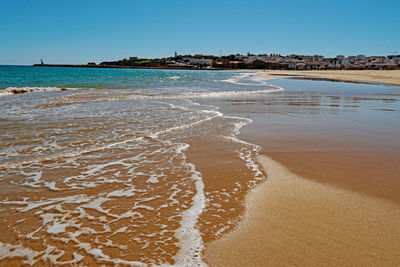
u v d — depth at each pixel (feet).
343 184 13.80
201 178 14.71
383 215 10.89
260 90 75.00
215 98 55.93
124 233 9.75
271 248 8.93
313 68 593.01
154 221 10.54
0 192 12.88
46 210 11.34
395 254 8.62
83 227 10.13
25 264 8.16
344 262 8.26
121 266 8.11
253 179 14.56
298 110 39.14
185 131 25.50
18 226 10.16
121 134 23.93
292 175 15.05
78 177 14.75
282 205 11.76
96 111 36.04
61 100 47.32
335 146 20.47
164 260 8.37
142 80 125.70
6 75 157.48
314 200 12.19
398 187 13.39
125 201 12.17
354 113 36.42
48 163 16.78
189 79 143.43
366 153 18.76
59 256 8.54
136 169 15.97
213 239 9.43
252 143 21.40
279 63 643.04
